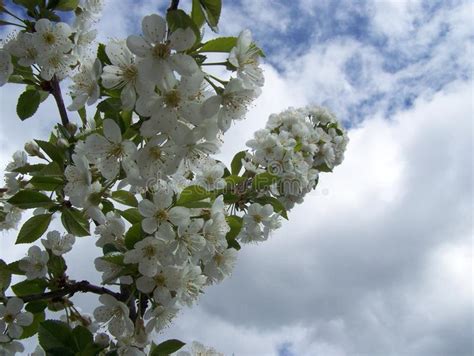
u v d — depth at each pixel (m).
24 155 0.42
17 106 0.36
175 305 0.29
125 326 0.29
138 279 0.28
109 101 0.28
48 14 0.33
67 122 0.36
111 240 0.31
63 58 0.33
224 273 0.32
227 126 0.26
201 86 0.27
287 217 0.45
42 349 0.33
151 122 0.25
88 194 0.30
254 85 0.28
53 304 0.35
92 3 0.36
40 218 0.34
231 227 0.35
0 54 0.32
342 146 0.64
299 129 0.56
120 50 0.26
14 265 0.34
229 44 0.27
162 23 0.24
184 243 0.28
